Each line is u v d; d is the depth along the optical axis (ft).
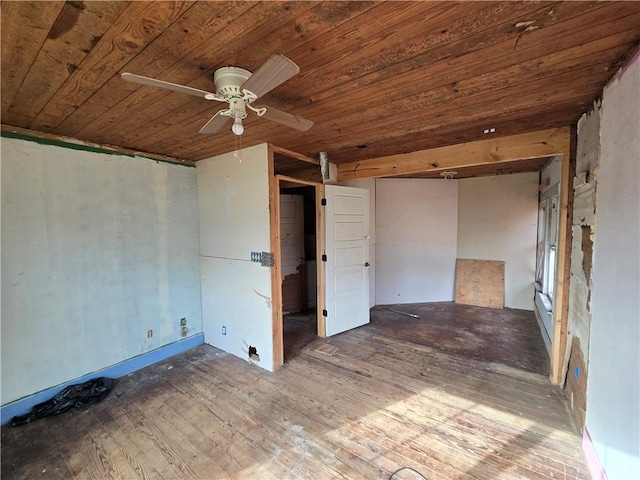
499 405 7.81
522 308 16.37
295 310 16.37
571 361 7.86
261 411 7.72
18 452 6.46
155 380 9.39
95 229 9.10
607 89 5.33
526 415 7.39
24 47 4.04
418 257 18.03
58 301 8.36
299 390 8.66
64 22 3.53
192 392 8.66
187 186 11.67
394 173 11.41
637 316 4.16
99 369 9.25
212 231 11.51
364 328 13.69
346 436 6.77
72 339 8.64
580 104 6.46
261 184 9.68
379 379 9.20
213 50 4.22
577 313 7.37
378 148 10.33
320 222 12.50
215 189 11.22
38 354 7.99
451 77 5.16
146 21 3.56
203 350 11.61
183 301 11.63
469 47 4.26
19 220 7.62
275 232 9.87
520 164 14.05
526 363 10.11
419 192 17.87
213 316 11.80
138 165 10.13
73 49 4.12
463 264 17.90
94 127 7.58
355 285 13.65
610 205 5.15
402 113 6.87
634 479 4.17
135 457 6.27
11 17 3.40
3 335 7.41
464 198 17.87
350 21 3.63
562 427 6.94
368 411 7.65
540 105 6.50
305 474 5.78
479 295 17.31
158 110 6.45
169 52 4.25
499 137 8.95
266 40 4.00
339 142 9.47
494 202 16.93
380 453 6.26
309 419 7.38
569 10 3.47
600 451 5.30
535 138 8.44
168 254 11.09
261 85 4.13
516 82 5.39
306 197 17.28
